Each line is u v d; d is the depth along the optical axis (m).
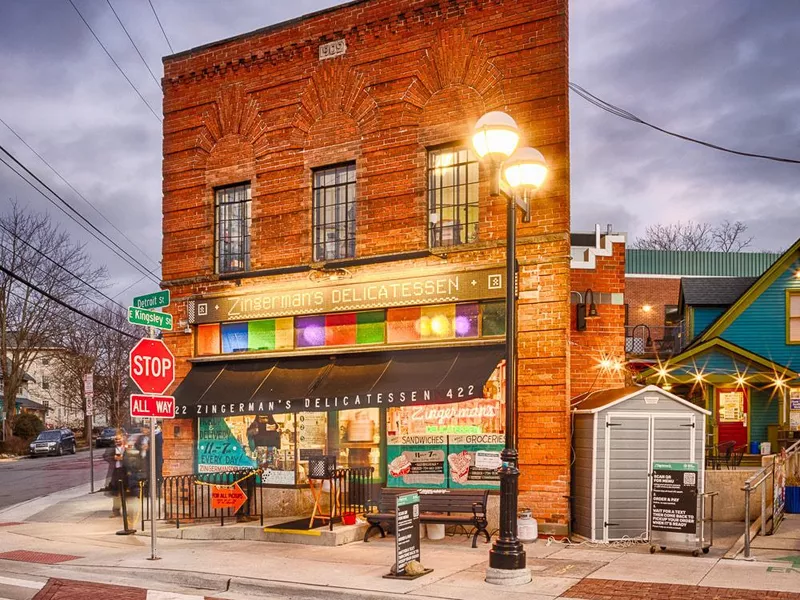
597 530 12.20
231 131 16.55
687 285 29.30
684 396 26.64
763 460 14.59
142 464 17.62
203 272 16.64
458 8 14.09
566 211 13.02
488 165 13.62
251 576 10.20
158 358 11.80
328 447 14.84
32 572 10.99
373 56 14.91
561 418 12.65
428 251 13.88
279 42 16.00
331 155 15.26
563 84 13.12
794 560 10.69
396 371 13.95
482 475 13.27
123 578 10.66
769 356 24.61
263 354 15.63
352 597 9.30
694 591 8.99
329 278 14.95
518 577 9.52
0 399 58.19
